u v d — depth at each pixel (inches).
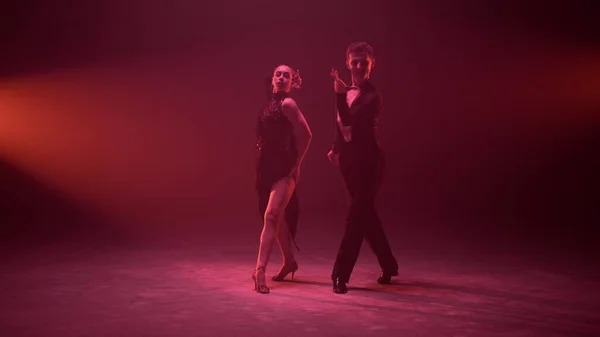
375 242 207.9
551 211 486.3
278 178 207.6
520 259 263.1
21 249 291.7
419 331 147.6
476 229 378.6
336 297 187.2
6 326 150.6
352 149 204.2
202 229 384.2
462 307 173.8
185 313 164.6
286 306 173.9
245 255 276.7
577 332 147.9
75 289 196.7
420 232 363.9
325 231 375.6
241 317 160.4
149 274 226.1
